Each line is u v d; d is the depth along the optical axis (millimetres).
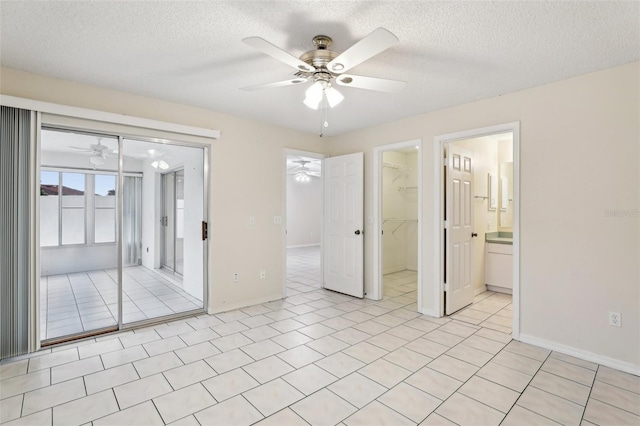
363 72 2572
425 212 3656
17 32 2018
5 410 1882
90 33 2033
